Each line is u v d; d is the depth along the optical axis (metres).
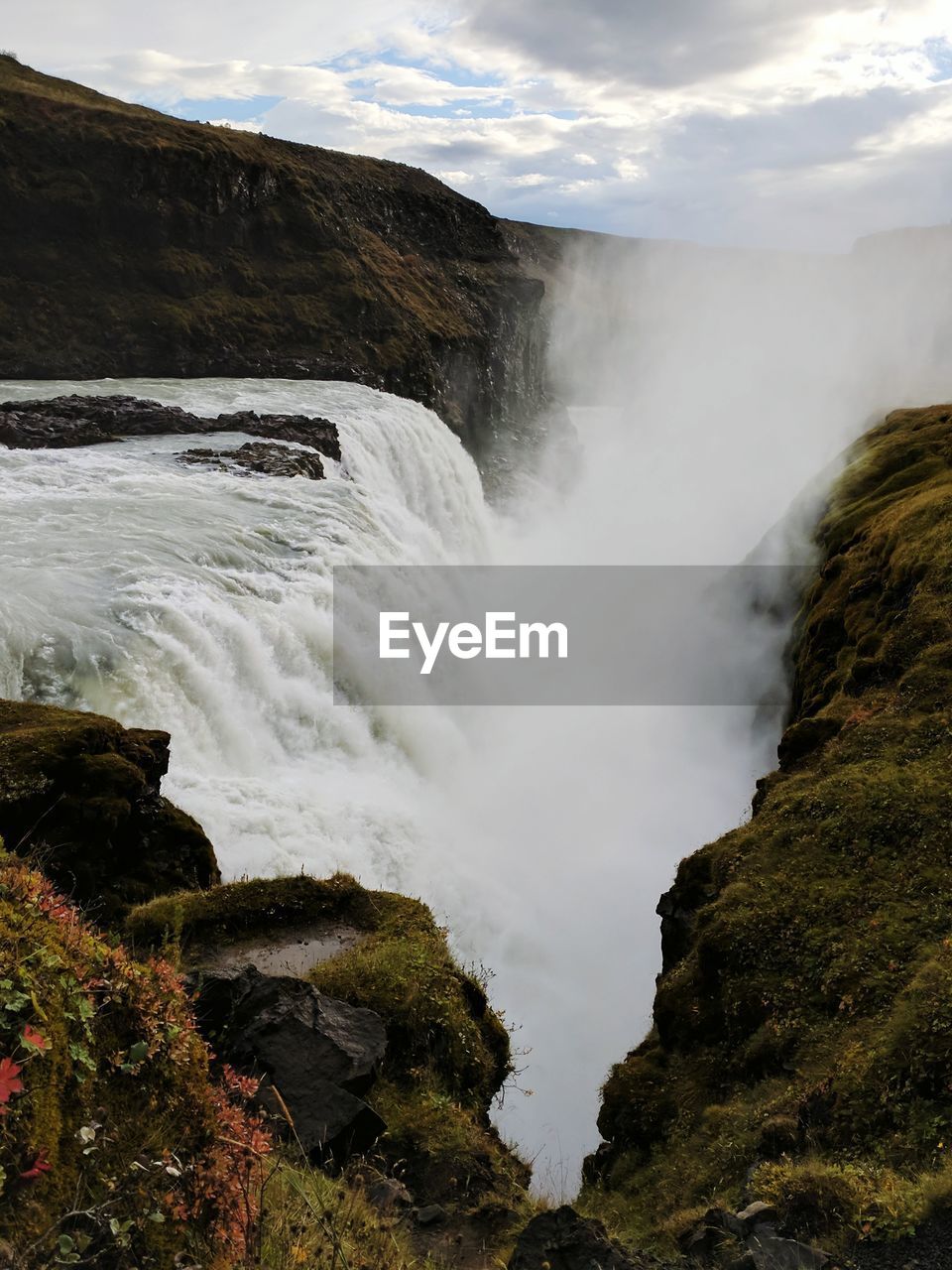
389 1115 10.45
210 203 77.31
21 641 23.30
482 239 116.88
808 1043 13.93
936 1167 9.89
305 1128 9.22
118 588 26.94
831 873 16.97
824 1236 8.48
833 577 33.94
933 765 18.94
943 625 24.02
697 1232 8.60
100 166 72.88
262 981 10.77
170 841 16.91
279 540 33.97
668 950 19.27
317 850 22.17
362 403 64.31
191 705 24.62
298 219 83.69
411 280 94.69
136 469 39.66
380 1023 11.04
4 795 14.87
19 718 17.58
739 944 16.17
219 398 61.56
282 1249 5.67
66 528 31.38
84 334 68.69
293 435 48.19
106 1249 4.55
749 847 18.55
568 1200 14.02
